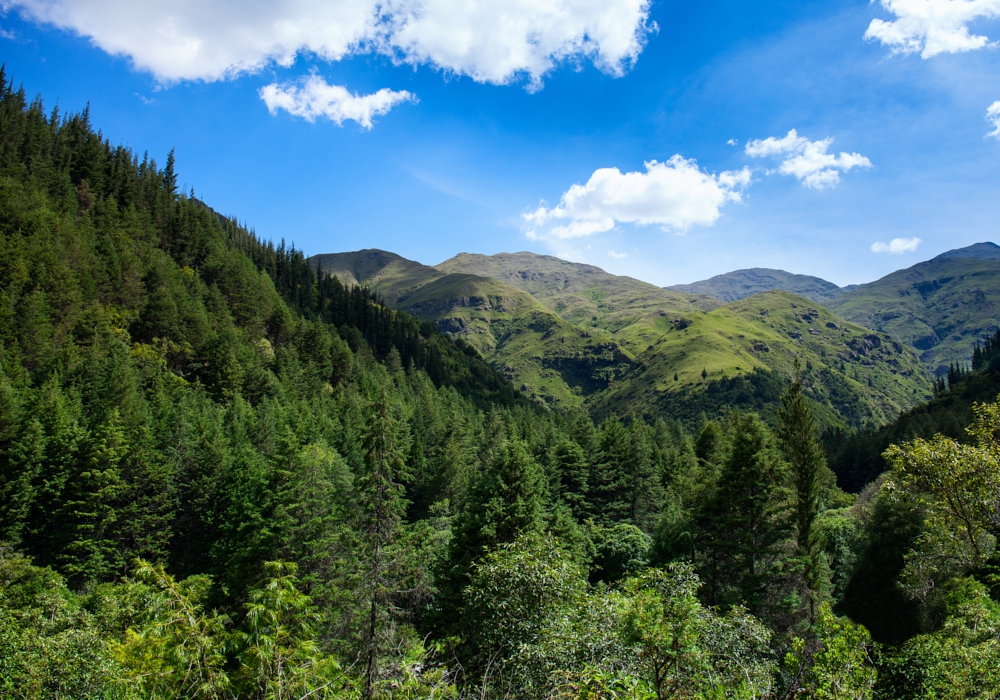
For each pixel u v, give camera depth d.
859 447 113.81
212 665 12.74
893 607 27.61
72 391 61.44
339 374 126.44
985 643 12.59
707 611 14.61
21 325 73.81
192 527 53.53
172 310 98.81
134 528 46.28
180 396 74.56
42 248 90.56
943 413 105.38
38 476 47.34
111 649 13.52
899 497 21.66
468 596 20.11
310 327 130.50
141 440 51.53
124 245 116.44
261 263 183.25
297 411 77.56
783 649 27.70
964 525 19.78
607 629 13.88
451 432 80.12
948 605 17.56
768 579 31.66
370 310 195.00
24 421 50.25
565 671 12.52
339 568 34.12
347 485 45.78
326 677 12.72
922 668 13.84
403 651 14.88
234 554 35.69
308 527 37.28
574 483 57.34
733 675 13.27
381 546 17.78
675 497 55.03
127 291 98.75
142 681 12.72
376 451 17.66
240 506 39.75
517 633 16.69
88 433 50.03
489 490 32.03
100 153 154.62
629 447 62.19
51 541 44.16
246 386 88.06
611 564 45.81
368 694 12.11
